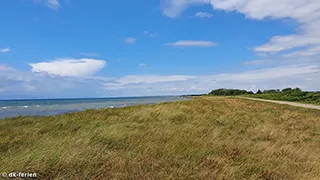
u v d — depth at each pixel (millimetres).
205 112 18906
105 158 6703
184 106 23141
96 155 6840
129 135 9391
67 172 5844
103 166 6133
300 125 14430
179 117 15359
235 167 6277
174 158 6926
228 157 7160
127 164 6336
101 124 12828
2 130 12117
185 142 8578
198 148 7879
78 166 6137
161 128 11250
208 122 13695
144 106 23391
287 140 9891
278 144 9047
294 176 5918
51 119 16000
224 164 6562
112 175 5676
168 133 9992
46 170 5836
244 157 7227
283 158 7254
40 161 6137
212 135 10086
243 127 12664
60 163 6125
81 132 10438
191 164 6453
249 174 6047
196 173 5934
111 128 10922
